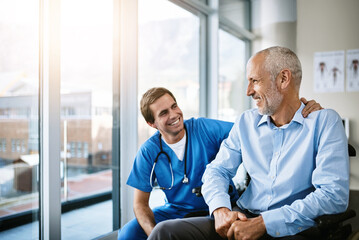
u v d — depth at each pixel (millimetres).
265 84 1029
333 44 3182
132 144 1878
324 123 998
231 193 1338
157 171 1374
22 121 1492
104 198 2418
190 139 1382
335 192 892
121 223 1854
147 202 1388
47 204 1426
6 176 1541
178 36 2436
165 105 1300
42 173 1443
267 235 996
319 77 3246
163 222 978
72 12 1720
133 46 1850
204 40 2703
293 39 3256
